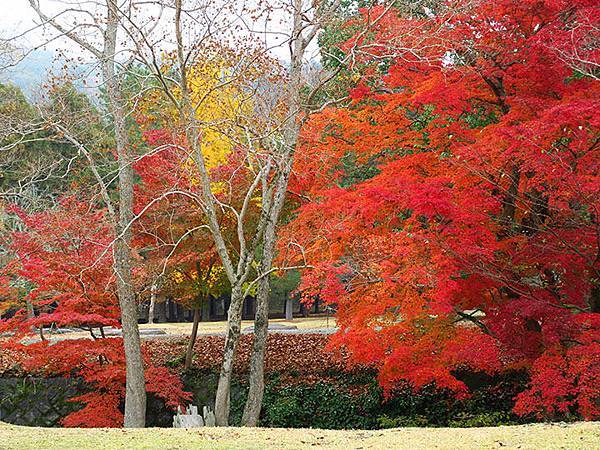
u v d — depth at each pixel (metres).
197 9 11.48
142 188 16.62
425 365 12.29
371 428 16.61
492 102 13.62
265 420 17.38
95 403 15.72
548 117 10.11
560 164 10.48
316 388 17.89
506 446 7.36
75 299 15.09
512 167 11.79
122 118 14.62
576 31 11.53
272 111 13.22
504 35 12.41
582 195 10.16
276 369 19.05
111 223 14.98
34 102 14.69
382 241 12.58
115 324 15.50
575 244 11.40
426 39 12.85
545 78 12.16
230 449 7.77
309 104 14.00
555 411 12.05
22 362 17.48
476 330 13.44
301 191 15.17
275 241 14.72
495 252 12.28
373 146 13.97
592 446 6.99
